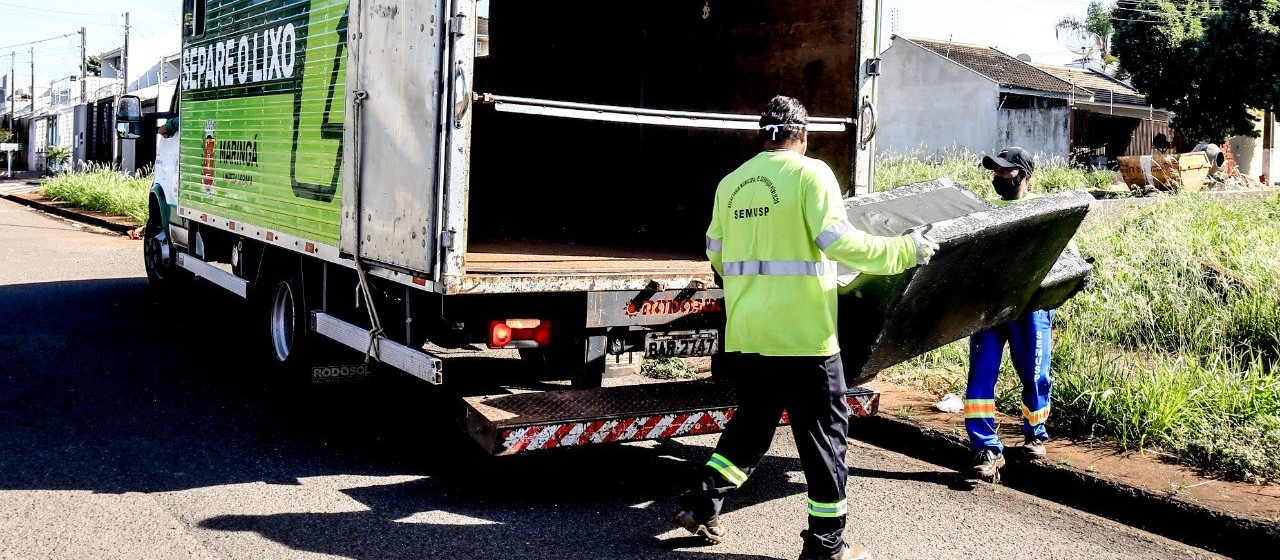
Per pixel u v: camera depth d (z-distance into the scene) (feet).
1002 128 102.42
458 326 15.84
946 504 15.81
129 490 15.42
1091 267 16.40
